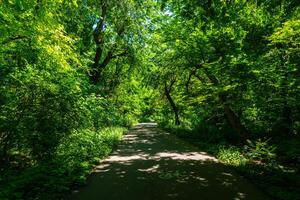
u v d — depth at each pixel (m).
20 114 9.29
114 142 16.47
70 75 12.90
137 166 10.62
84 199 6.85
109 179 8.70
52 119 9.77
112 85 28.81
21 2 9.34
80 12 17.30
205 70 14.10
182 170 10.03
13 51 12.34
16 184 6.84
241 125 14.52
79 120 11.52
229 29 11.87
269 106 13.30
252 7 9.41
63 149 10.77
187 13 8.61
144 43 22.16
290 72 11.45
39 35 10.60
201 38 13.09
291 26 9.55
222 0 8.09
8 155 9.50
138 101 49.09
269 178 8.69
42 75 11.23
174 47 16.23
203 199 6.96
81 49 19.83
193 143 17.48
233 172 9.76
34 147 9.34
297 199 6.77
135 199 6.91
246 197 7.12
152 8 20.83
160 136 22.84
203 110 20.42
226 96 14.13
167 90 30.62
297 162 11.23
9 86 10.03
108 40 21.70
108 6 18.47
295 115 13.02
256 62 11.41
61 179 7.64
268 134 15.02
